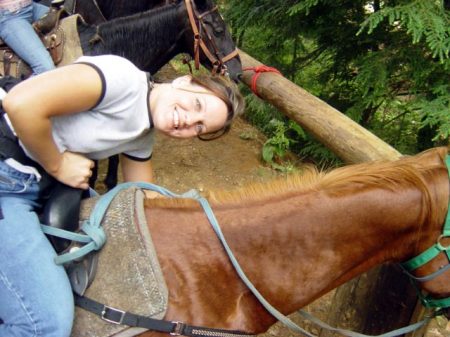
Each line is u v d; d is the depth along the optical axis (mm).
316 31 3795
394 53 3309
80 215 1344
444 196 1330
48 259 1242
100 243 1246
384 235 1366
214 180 3697
